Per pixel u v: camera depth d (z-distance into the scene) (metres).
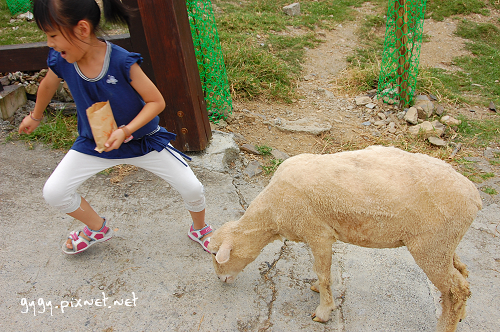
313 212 2.25
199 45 4.73
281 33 8.21
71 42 2.01
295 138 4.96
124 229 3.30
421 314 2.66
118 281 2.82
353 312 2.66
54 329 2.46
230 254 2.55
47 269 2.87
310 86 6.50
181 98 3.82
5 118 4.57
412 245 2.18
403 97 5.59
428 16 9.56
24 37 6.42
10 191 3.61
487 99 6.21
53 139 4.32
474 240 3.35
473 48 8.28
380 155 2.30
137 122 2.25
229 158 4.36
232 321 2.57
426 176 2.12
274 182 2.41
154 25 3.48
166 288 2.79
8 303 2.60
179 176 2.70
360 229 2.23
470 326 2.57
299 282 2.89
